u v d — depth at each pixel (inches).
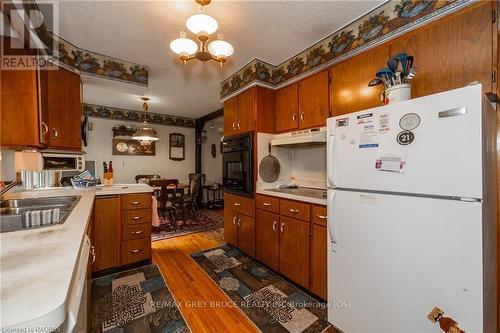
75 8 63.2
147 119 212.8
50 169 86.7
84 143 134.3
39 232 37.4
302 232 76.9
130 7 63.4
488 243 40.3
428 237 41.1
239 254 109.3
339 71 76.9
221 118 242.8
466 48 50.2
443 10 52.7
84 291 37.2
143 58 96.3
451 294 38.6
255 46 86.2
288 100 98.0
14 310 18.0
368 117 49.5
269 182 104.3
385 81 54.0
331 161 56.7
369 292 49.9
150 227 100.0
